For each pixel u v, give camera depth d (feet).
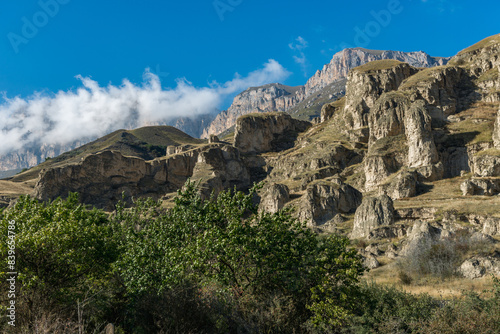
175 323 48.37
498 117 311.27
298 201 324.39
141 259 55.52
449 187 286.46
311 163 412.36
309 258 55.26
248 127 538.06
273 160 500.74
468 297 56.49
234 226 50.26
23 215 55.11
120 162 444.14
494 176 274.98
